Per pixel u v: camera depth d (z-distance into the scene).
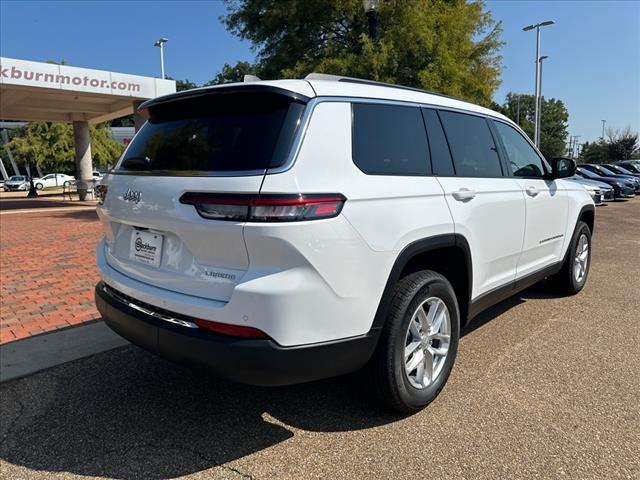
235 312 2.34
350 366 2.62
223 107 2.75
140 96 18.36
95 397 3.34
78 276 6.68
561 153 77.69
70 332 4.48
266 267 2.32
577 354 3.91
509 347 4.06
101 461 2.65
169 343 2.56
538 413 3.04
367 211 2.59
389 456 2.65
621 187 20.33
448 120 3.50
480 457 2.62
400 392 2.88
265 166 2.35
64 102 20.34
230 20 14.17
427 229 2.92
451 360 3.25
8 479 2.51
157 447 2.77
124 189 2.91
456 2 13.16
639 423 2.92
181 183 2.51
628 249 8.55
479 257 3.48
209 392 3.39
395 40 11.95
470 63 14.09
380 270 2.65
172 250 2.64
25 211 17.02
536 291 5.72
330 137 2.58
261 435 2.87
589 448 2.68
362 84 2.97
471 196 3.35
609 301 5.32
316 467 2.57
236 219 2.30
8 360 3.89
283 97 2.52
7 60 15.29
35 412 3.15
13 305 5.35
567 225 5.03
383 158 2.84
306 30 13.07
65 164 32.88
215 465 2.61
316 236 2.37
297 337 2.38
